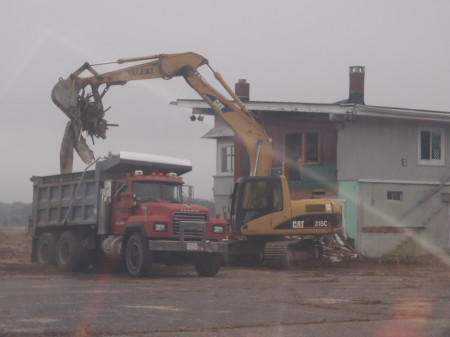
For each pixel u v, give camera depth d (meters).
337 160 31.77
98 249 22.77
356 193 31.30
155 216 20.56
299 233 25.89
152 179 21.67
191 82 28.98
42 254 24.61
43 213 24.97
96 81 27.72
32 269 23.06
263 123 30.73
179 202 21.89
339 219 26.80
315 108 31.25
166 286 17.19
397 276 21.94
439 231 33.12
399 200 32.41
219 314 11.73
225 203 37.94
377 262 28.72
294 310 12.41
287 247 24.94
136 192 21.45
